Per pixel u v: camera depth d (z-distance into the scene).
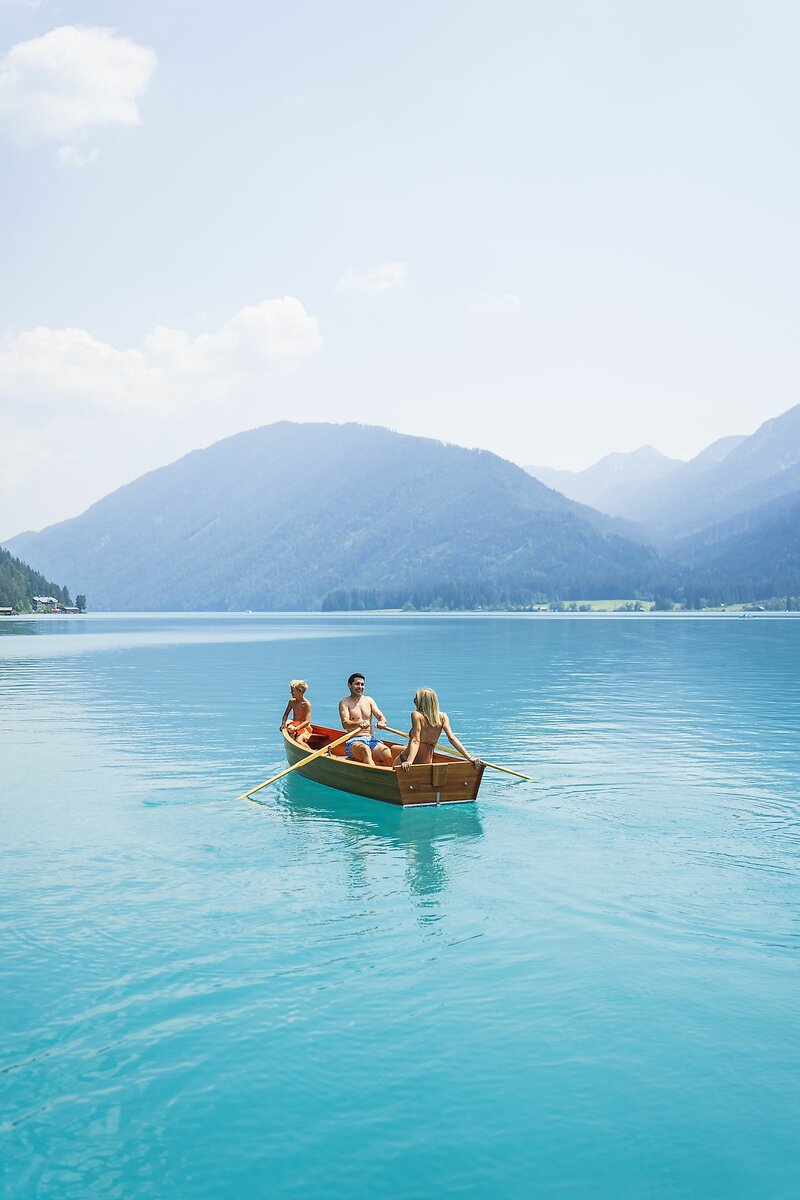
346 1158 4.55
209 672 39.84
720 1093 5.07
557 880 8.77
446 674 36.66
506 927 7.53
